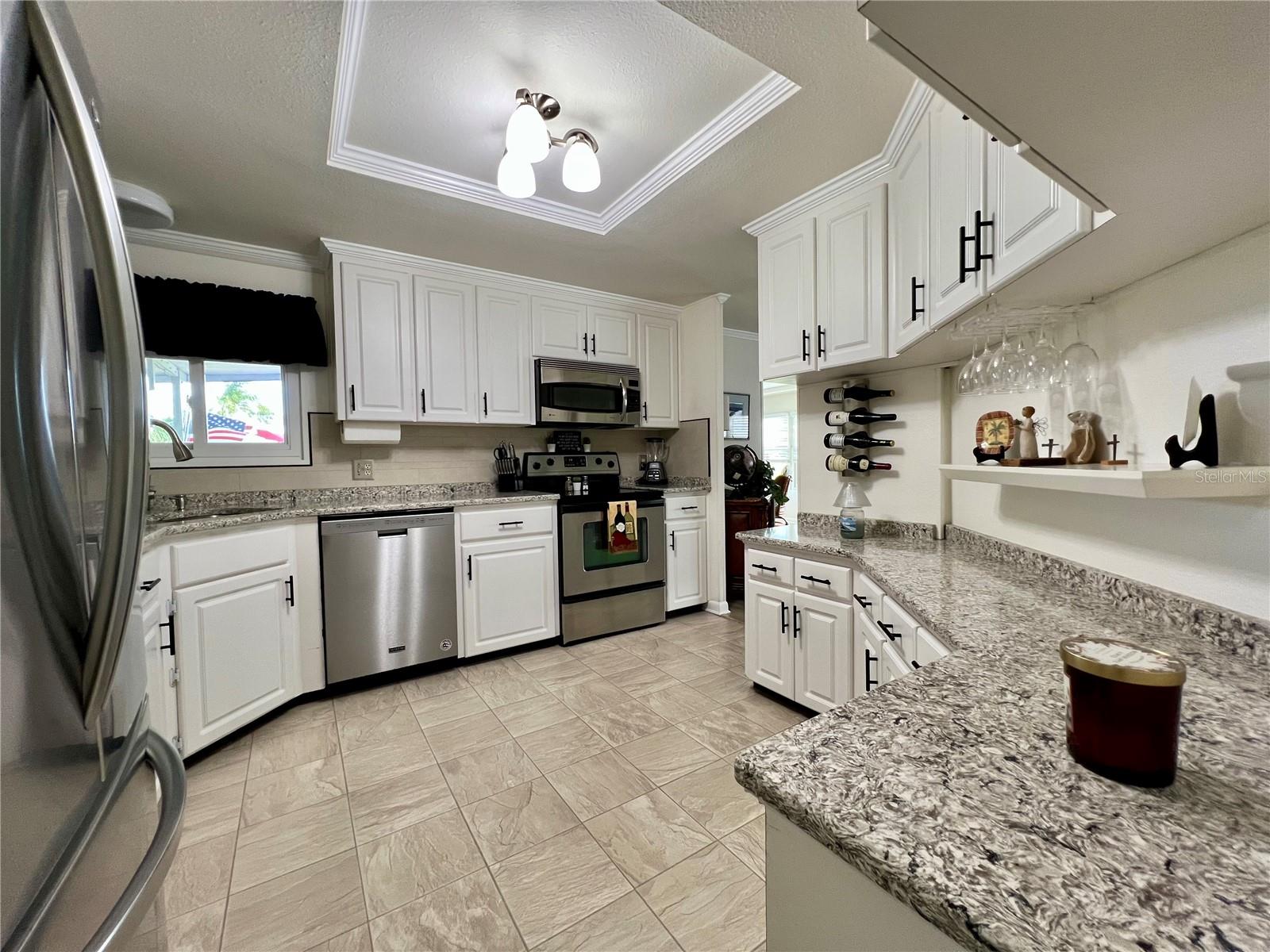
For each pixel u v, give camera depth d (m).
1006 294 1.27
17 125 0.49
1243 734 0.64
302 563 2.43
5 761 0.45
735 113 1.79
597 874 1.43
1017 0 0.43
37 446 0.52
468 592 2.88
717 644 3.18
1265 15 0.43
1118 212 0.82
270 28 1.37
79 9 1.28
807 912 0.54
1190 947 0.35
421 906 1.33
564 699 2.46
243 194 2.21
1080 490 1.02
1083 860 0.44
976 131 1.24
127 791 0.67
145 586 1.66
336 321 2.71
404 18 1.42
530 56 1.57
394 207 2.35
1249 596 0.90
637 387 3.74
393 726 2.22
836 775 0.56
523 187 1.94
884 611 1.65
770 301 2.49
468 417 3.11
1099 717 0.55
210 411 2.69
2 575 0.46
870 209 2.03
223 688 2.04
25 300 0.50
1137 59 0.50
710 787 1.79
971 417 2.06
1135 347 1.18
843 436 2.52
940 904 0.40
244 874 1.43
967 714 0.69
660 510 3.56
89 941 0.54
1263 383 0.86
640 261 3.05
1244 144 0.64
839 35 1.38
